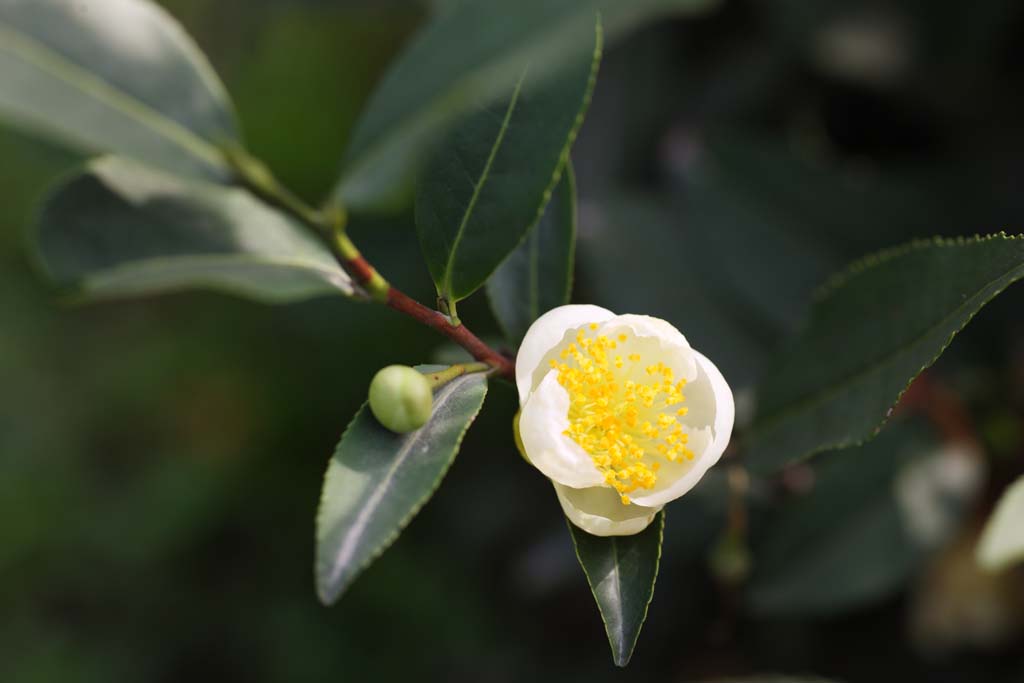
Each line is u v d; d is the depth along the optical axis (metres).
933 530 0.36
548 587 0.41
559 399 0.27
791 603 0.36
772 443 0.31
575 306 0.28
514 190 0.28
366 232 0.45
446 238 0.28
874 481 0.36
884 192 0.39
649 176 0.41
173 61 0.28
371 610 0.53
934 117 0.40
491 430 0.48
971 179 0.39
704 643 0.43
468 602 0.51
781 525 0.36
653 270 0.39
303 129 0.52
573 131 0.27
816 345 0.30
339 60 0.52
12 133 0.41
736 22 0.41
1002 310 0.39
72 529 0.59
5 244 0.63
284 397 0.57
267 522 0.58
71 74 0.27
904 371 0.29
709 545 0.40
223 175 0.28
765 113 0.41
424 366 0.28
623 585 0.27
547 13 0.28
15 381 0.63
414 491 0.26
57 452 0.62
